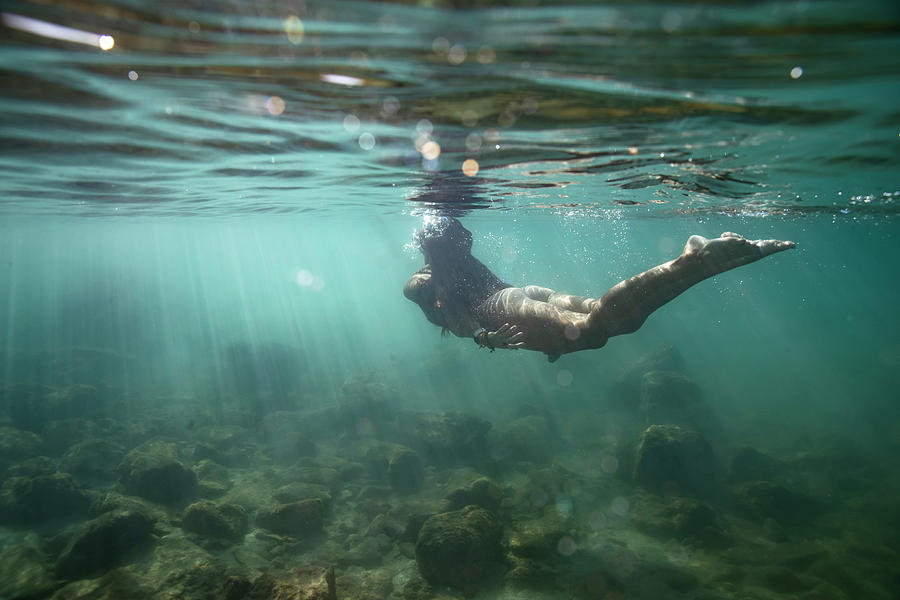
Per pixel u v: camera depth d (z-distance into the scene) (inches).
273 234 1854.1
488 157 311.4
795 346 1583.4
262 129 244.1
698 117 218.7
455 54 141.9
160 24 124.0
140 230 1409.9
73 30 127.9
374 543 405.1
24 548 354.0
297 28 124.6
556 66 152.3
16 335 1369.3
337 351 1390.3
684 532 436.5
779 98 187.8
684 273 151.6
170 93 186.4
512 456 615.2
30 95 188.2
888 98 186.9
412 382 1019.3
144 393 928.3
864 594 356.8
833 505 516.4
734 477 575.2
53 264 5580.7
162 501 442.0
